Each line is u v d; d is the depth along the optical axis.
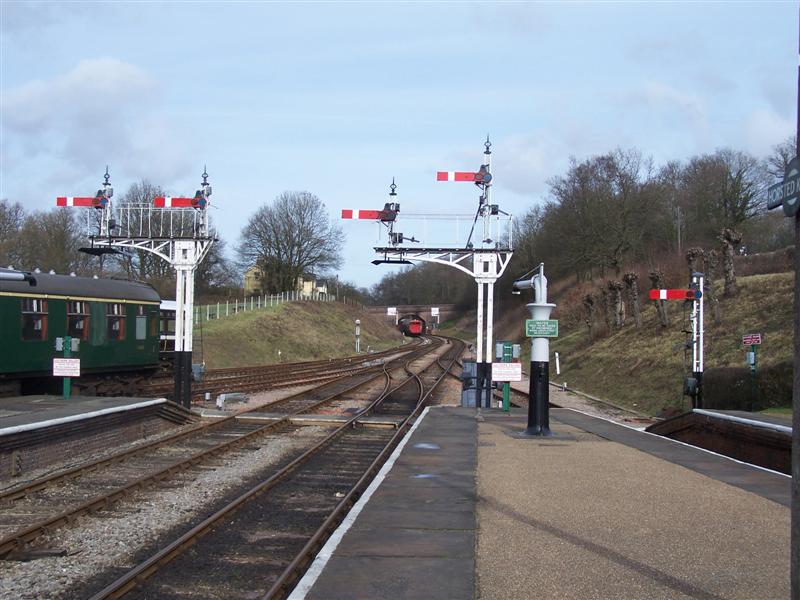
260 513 10.40
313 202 83.19
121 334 25.33
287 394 29.14
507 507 9.01
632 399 28.52
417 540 7.55
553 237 67.75
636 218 61.00
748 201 58.66
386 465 12.09
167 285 61.03
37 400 18.34
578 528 8.00
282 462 14.58
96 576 7.56
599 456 13.08
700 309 21.62
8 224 58.62
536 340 16.22
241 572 7.77
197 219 22.11
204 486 12.01
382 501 9.36
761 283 33.28
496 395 30.89
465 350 68.69
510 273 79.75
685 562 6.79
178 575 7.63
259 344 56.22
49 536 8.93
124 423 16.73
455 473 11.36
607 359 36.75
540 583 6.21
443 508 8.97
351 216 22.44
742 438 13.53
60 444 14.12
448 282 128.50
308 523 9.91
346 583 6.22
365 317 101.50
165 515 10.05
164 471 12.58
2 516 10.08
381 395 29.12
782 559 6.88
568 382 37.34
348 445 17.12
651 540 7.52
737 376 22.98
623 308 43.06
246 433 18.34
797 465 4.19
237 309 65.56
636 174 62.28
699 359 21.59
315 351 62.91
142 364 26.69
